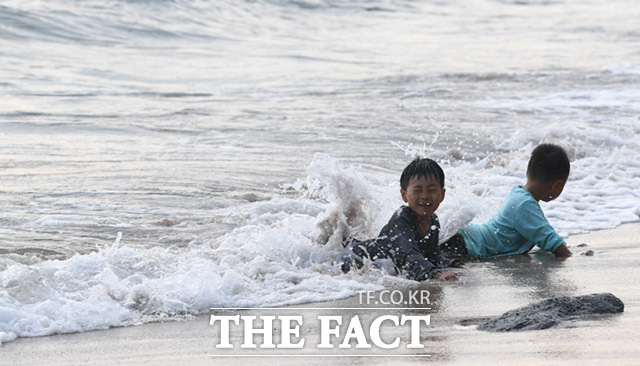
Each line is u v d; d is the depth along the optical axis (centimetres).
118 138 3212
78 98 4262
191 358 1095
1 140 3092
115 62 5759
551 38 8562
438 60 6650
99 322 1255
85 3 7462
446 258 1805
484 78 5447
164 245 1789
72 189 2322
